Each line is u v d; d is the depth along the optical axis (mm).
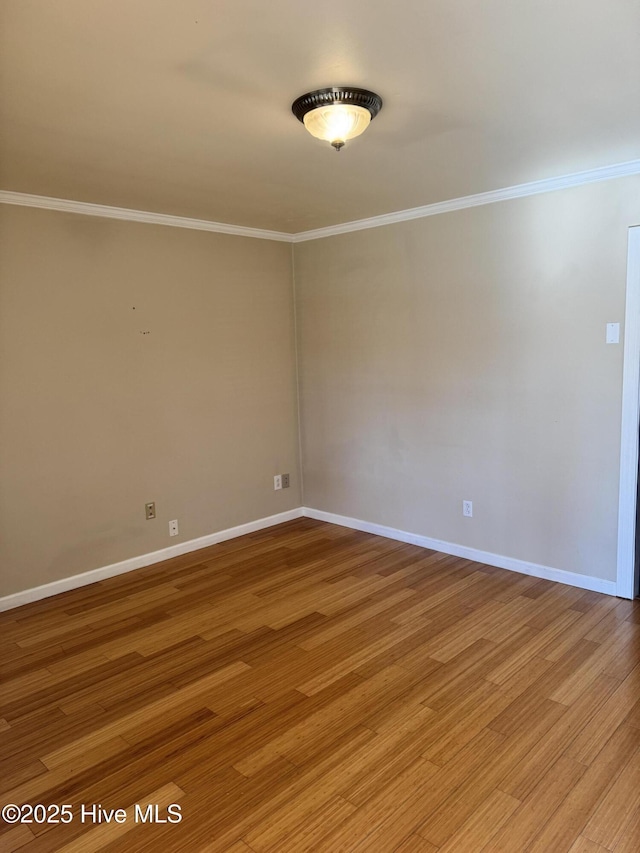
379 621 3156
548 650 2811
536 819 1825
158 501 4098
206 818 1863
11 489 3410
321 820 1842
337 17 1584
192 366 4207
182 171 2938
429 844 1744
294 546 4367
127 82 1945
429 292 3977
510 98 2160
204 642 2994
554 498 3547
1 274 3285
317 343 4762
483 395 3789
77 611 3395
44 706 2486
